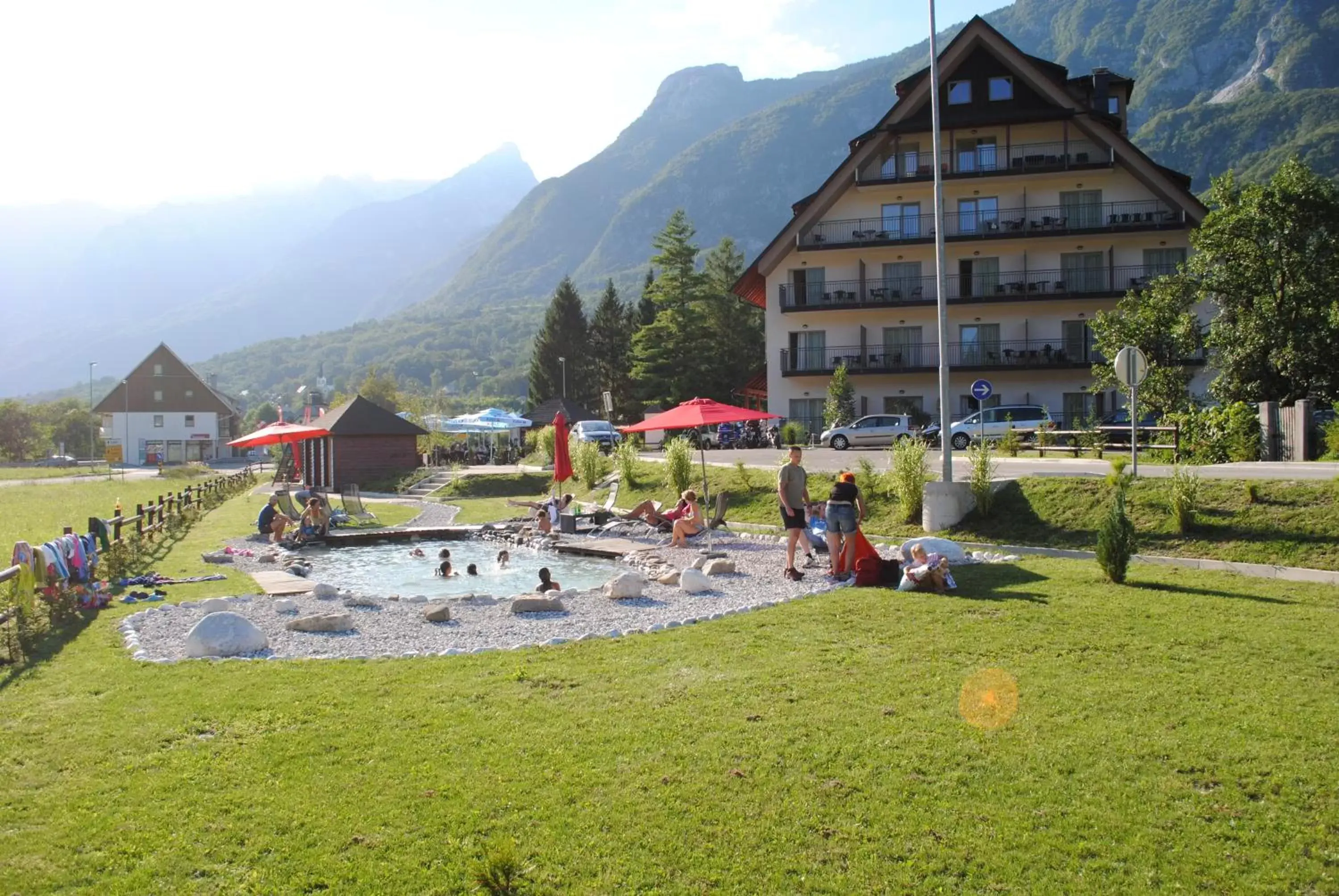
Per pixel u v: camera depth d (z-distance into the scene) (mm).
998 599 10734
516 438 62812
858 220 44219
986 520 16953
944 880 4527
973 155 42688
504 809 5242
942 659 8117
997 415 36156
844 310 44281
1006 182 42250
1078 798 5320
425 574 16844
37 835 4988
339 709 6996
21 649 9203
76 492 41156
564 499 25312
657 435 66562
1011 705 6820
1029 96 41281
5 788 5586
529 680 7750
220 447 106938
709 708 6867
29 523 24703
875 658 8227
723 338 72438
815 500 20406
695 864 4684
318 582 14500
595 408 94188
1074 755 5898
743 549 17422
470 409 178000
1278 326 27672
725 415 20281
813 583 13078
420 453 52125
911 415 42344
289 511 24000
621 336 90875
